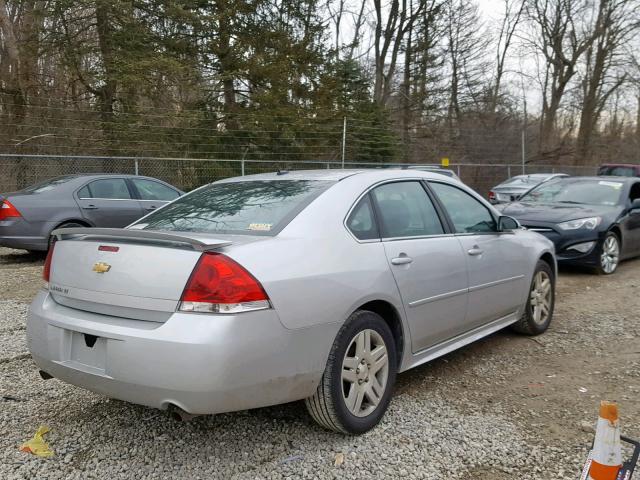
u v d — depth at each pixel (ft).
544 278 17.69
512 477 9.49
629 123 113.39
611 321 19.15
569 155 99.09
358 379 10.62
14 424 11.21
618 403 12.40
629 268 29.78
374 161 64.23
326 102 67.62
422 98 94.17
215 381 8.46
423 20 93.66
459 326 13.64
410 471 9.59
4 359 14.55
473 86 100.12
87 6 54.24
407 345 11.91
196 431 10.91
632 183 30.63
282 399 9.39
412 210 13.00
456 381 13.69
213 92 63.31
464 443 10.55
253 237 10.05
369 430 10.89
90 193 30.12
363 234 11.33
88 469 9.60
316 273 9.85
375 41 94.27
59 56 57.98
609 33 97.81
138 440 10.57
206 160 48.08
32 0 55.93
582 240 26.89
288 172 13.64
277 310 9.11
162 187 33.40
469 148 81.41
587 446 10.50
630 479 7.31
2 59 55.98
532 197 31.78
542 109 104.12
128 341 8.85
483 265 14.33
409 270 11.81
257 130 60.34
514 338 17.24
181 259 9.00
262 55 63.21
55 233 10.51
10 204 27.84
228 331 8.57
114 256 9.57
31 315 10.59
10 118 50.98
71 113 54.13
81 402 12.21
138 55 56.70
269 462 9.81
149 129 55.93
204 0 61.36
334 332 9.98
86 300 9.76
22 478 9.29
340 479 9.34
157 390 8.66
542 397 12.74
